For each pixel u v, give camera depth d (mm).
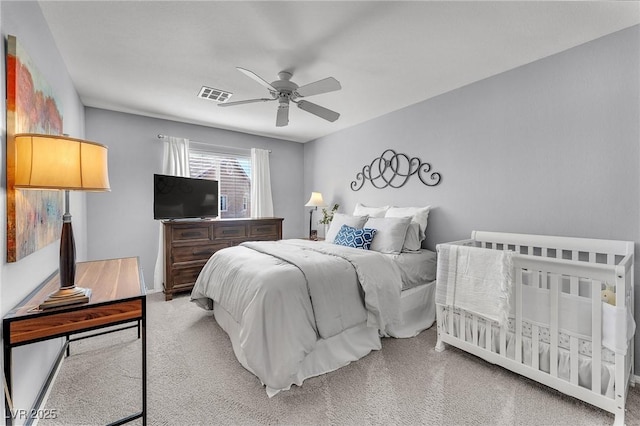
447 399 1708
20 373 1379
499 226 2650
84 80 2764
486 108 2734
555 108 2293
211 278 2676
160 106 3494
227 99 3260
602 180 2064
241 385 1836
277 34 2053
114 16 1850
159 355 2207
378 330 2375
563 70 2248
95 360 2127
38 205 1551
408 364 2096
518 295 1863
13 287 1284
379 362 2123
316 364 1951
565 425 1515
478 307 1979
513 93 2543
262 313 1795
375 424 1513
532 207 2430
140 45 2189
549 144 2326
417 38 2094
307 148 5359
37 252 1608
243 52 2289
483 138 2762
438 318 2295
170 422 1520
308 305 1918
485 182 2750
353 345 2166
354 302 2148
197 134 4281
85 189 1282
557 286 1697
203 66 2516
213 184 4172
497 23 1916
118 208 3680
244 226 4117
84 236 3295
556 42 2133
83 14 1822
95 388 1798
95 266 2025
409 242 3033
